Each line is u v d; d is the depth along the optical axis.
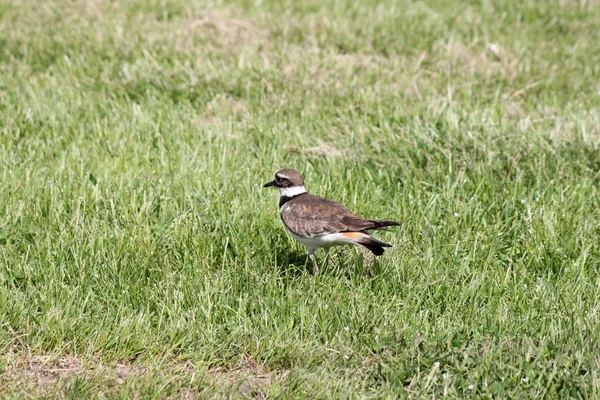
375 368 9.05
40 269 10.59
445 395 8.48
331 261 11.42
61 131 14.92
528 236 11.78
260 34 19.47
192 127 15.27
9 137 14.46
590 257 11.26
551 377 8.55
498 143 14.43
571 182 13.13
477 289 10.44
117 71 17.39
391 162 14.15
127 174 13.15
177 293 10.16
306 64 17.70
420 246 11.66
